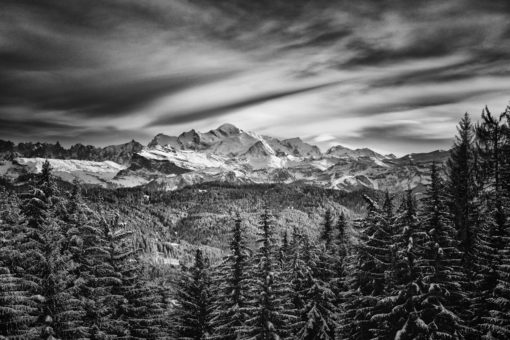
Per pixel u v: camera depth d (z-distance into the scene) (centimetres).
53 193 4188
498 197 4088
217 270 4791
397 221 3688
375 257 3728
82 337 3494
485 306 3322
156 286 4559
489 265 3516
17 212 3906
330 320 4228
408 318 3195
